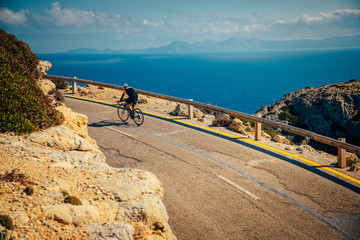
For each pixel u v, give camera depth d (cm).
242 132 1350
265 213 655
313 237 571
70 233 390
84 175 571
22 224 372
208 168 903
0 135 662
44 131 726
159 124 1460
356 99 5000
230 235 575
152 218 490
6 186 448
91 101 2052
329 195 738
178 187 774
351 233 584
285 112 5391
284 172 880
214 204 691
